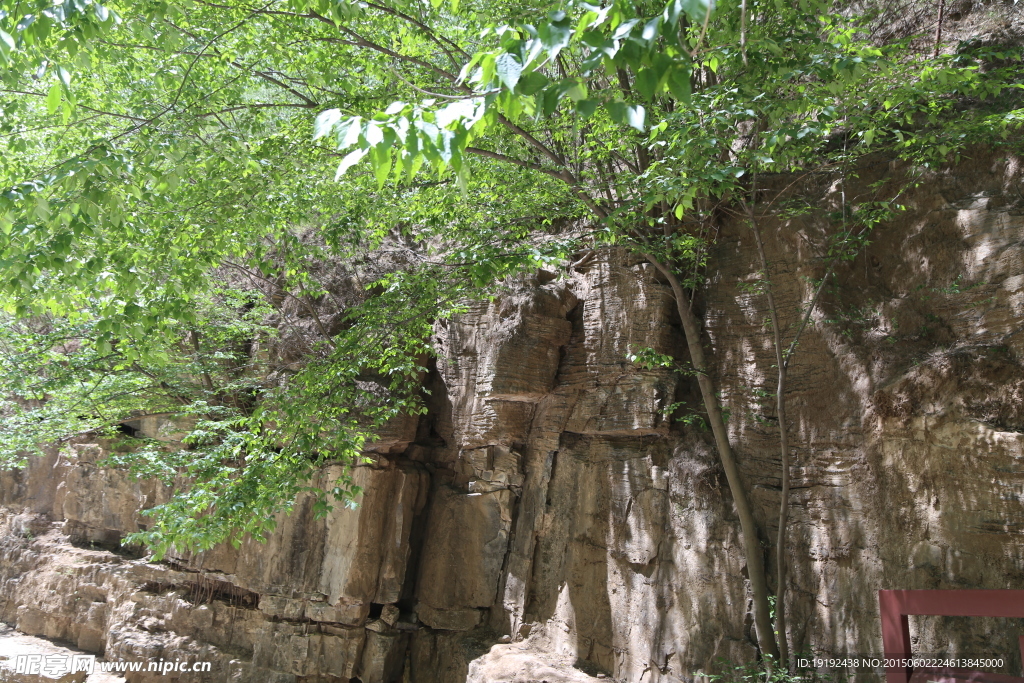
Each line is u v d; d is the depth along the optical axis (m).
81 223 7.17
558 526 13.59
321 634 15.12
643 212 9.62
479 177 11.82
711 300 12.42
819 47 7.51
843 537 9.71
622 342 12.83
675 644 11.09
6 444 14.87
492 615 14.36
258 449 11.13
